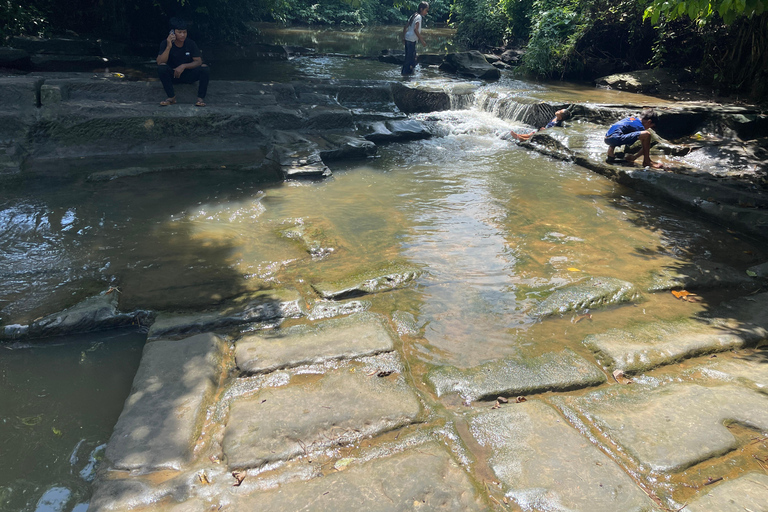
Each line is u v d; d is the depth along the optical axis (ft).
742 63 37.99
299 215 19.44
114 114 24.59
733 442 9.60
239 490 8.38
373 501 8.18
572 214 20.63
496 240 18.03
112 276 14.53
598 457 9.14
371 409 10.16
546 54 47.16
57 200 19.26
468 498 8.26
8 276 14.15
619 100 36.04
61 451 9.27
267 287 14.49
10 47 31.91
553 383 11.09
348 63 48.49
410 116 34.19
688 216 20.89
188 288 14.17
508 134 31.99
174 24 24.82
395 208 20.57
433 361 11.80
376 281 14.87
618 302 14.42
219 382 10.97
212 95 28.58
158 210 19.11
